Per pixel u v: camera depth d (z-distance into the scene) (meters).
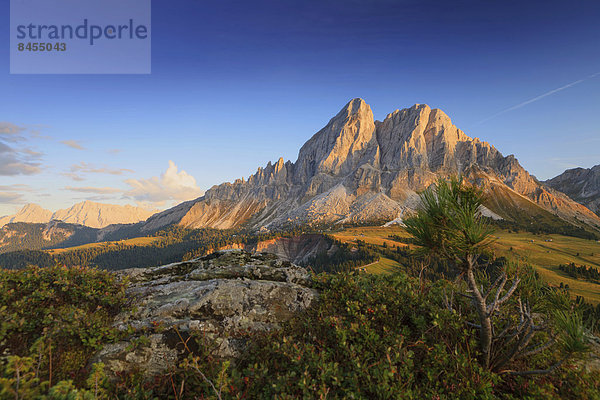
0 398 3.50
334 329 6.30
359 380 5.03
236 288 7.86
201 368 5.16
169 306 6.97
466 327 6.74
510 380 5.82
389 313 7.13
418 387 5.25
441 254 6.12
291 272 9.70
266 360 5.54
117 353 5.32
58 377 4.53
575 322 5.03
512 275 7.08
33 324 5.11
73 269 6.93
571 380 5.33
